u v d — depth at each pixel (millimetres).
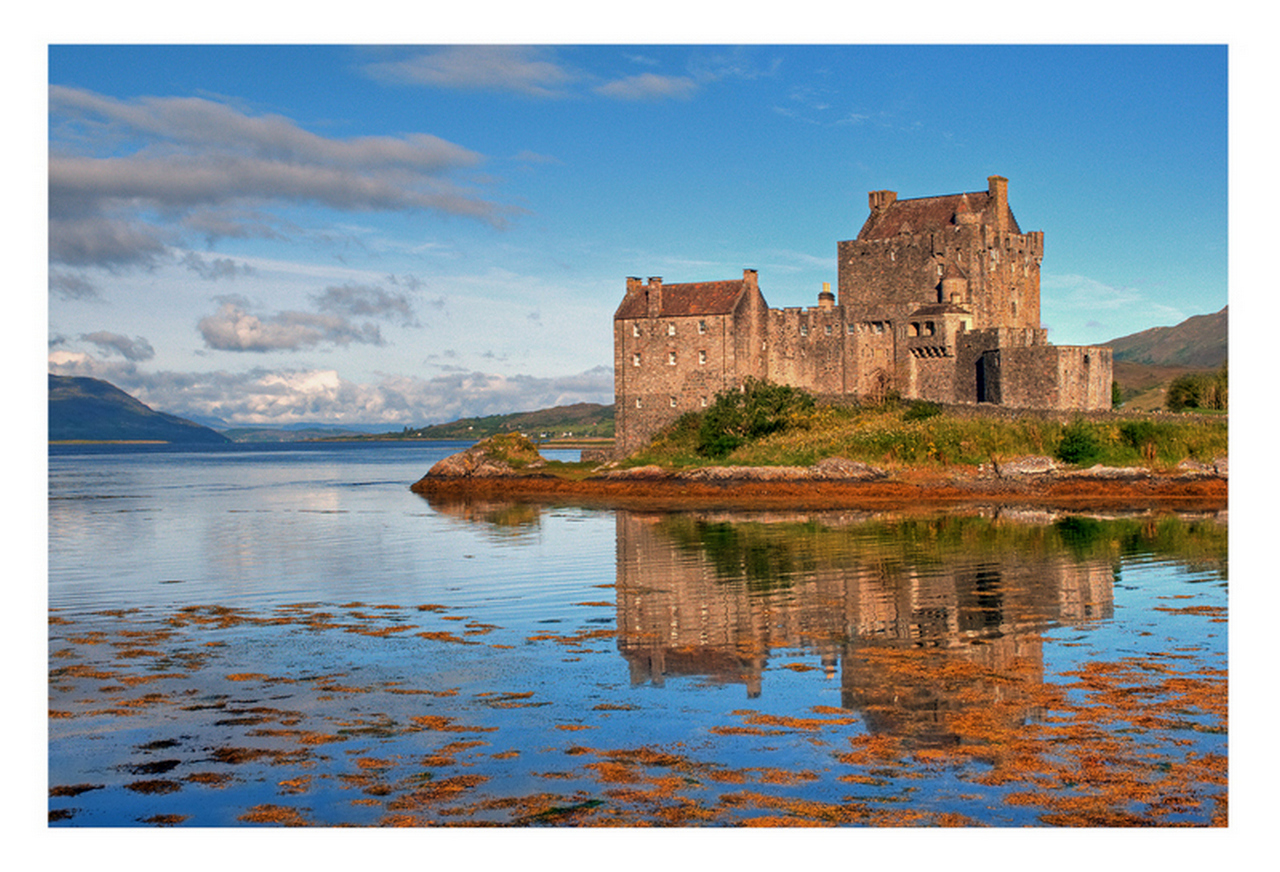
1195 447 83938
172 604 39531
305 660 29891
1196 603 36750
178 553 55719
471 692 26250
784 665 28562
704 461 91938
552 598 39719
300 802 18984
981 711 23953
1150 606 36250
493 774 20297
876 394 101688
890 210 120812
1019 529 60812
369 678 27766
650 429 110062
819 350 112312
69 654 30766
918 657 29203
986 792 19172
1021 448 86000
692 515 73750
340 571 48250
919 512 72875
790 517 70500
